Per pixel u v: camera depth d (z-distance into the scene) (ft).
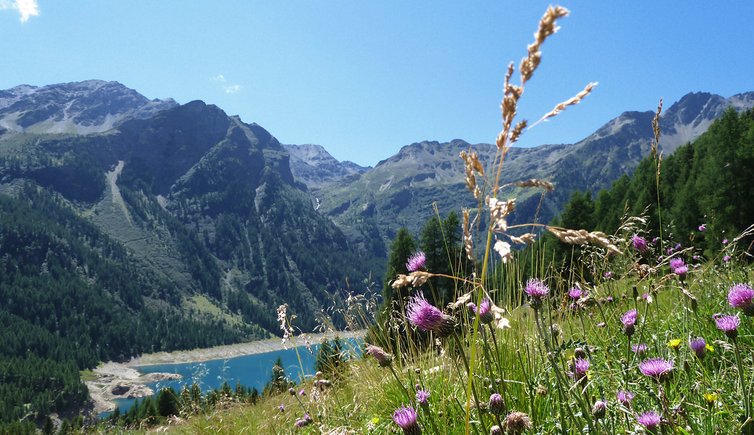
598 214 165.07
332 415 14.05
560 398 5.93
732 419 6.14
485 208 4.46
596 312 10.75
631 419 6.51
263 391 23.68
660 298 12.28
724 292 11.03
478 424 7.18
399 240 81.97
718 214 87.61
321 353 16.19
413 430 6.50
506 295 10.39
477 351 8.93
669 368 6.23
